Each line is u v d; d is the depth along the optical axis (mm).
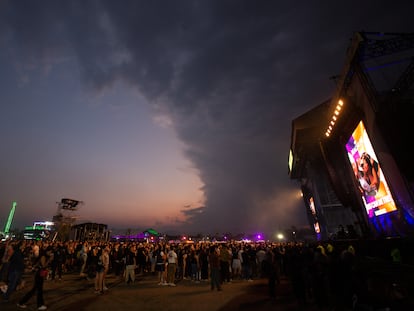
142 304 9062
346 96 17125
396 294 5645
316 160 38500
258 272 17906
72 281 14727
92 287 12664
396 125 13461
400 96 13992
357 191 20406
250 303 9125
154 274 18453
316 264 8633
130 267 14422
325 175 37969
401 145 13156
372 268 6789
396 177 14055
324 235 37219
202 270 15344
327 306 8117
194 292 11320
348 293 7098
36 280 8414
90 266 15828
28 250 20031
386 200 15484
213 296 10430
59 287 12648
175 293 11109
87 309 8375
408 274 6031
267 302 9258
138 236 72250
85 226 50406
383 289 5914
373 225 18078
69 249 20000
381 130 13883
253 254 18328
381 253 12750
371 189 17297
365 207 19047
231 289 12125
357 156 18656
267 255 10609
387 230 16062
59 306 8758
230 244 23406
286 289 12023
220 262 14367
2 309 8219
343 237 21797
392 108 13781
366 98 15164
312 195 41219
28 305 8789
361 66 14586
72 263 19797
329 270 8227
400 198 14078
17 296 10133
